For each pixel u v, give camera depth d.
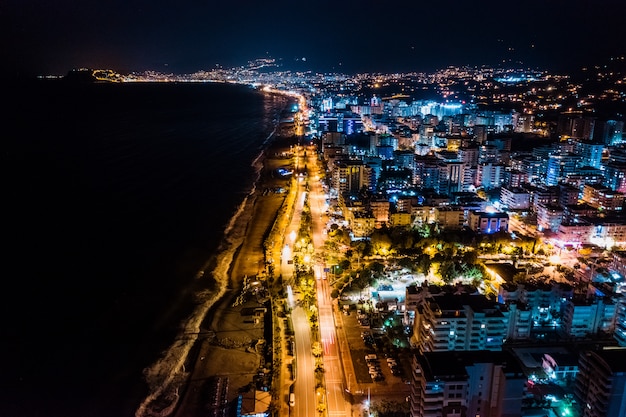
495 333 198.88
